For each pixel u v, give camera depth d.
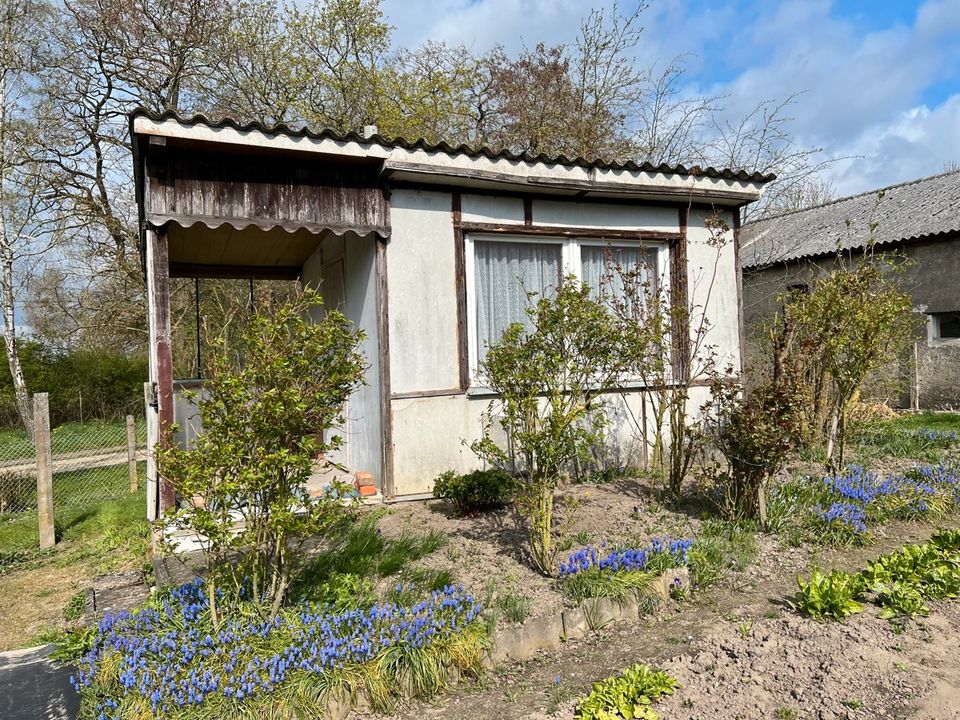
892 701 3.00
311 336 3.38
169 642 3.26
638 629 3.85
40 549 6.42
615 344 4.73
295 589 4.02
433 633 3.40
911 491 6.21
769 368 8.62
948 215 13.41
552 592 4.12
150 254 5.91
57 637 3.89
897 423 10.49
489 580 4.29
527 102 18.03
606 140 16.58
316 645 3.20
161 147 5.43
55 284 20.59
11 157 17.28
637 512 5.69
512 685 3.30
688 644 3.63
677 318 6.63
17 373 18.05
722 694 3.08
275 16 18.03
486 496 5.82
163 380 5.55
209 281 17.45
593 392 5.64
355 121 19.17
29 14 17.00
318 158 6.02
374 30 18.52
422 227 6.58
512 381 4.42
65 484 10.10
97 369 20.92
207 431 3.25
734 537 5.09
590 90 16.59
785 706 2.97
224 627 3.42
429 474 6.51
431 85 19.05
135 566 5.47
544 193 7.06
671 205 7.84
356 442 7.48
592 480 7.07
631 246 7.82
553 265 7.46
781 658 3.39
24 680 3.36
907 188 16.45
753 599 4.23
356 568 4.38
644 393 7.53
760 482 5.35
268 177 5.99
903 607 3.85
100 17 16.31
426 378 6.54
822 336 6.55
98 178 18.48
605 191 7.06
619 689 3.02
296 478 3.39
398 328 6.43
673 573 4.23
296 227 6.07
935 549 4.71
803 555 4.94
